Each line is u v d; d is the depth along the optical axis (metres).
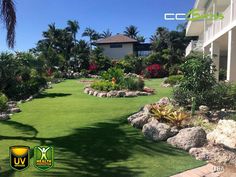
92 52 57.16
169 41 67.44
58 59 46.22
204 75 11.14
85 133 8.67
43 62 36.56
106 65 50.03
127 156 6.73
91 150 7.16
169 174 5.71
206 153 6.55
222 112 10.27
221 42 24.45
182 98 11.24
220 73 24.28
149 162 6.35
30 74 23.91
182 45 68.31
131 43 62.09
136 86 18.83
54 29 61.91
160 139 7.73
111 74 20.92
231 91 11.10
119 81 19.95
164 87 23.78
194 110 10.27
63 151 7.10
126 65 45.12
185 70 11.47
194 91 11.16
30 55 30.92
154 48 67.06
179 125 8.41
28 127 9.63
